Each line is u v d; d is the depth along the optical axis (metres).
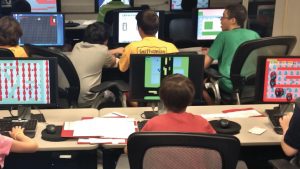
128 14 4.61
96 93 3.46
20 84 2.61
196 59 2.72
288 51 3.35
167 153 1.82
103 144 2.39
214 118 2.80
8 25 3.34
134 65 2.71
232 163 1.82
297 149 2.19
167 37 5.02
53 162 2.88
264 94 2.72
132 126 2.58
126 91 3.24
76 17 5.84
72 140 2.43
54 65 2.60
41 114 2.80
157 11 4.66
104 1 5.68
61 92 3.34
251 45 3.19
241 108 3.02
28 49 3.30
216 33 4.82
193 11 4.75
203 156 1.81
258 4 5.07
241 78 3.35
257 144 2.45
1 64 2.57
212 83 3.73
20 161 2.92
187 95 2.08
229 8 3.81
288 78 2.69
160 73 2.72
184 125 2.09
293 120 2.16
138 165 1.86
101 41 3.72
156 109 2.90
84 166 2.85
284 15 4.66
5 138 2.16
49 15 4.43
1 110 2.88
